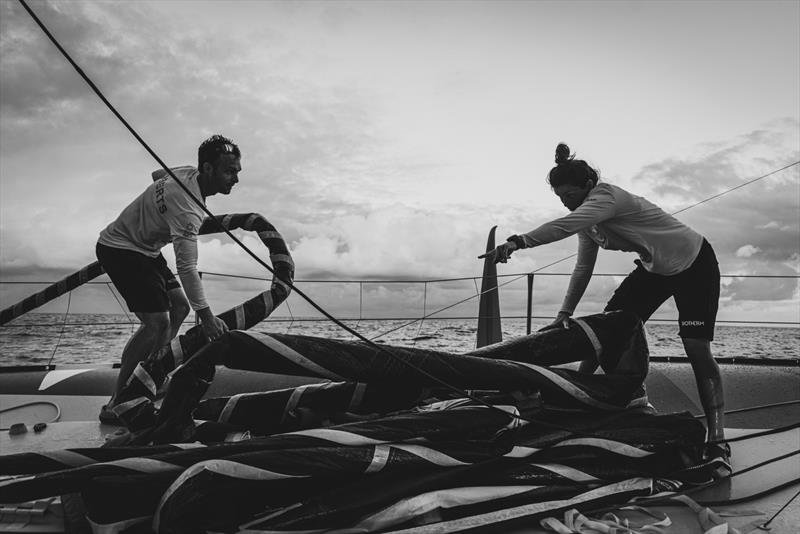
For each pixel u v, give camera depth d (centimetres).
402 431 242
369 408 292
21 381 502
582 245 341
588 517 248
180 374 262
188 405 262
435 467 239
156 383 291
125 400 288
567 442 268
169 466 219
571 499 248
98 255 336
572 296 346
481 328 577
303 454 222
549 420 286
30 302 386
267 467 213
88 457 227
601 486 258
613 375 295
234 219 372
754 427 409
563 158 326
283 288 341
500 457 250
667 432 279
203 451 227
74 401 459
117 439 294
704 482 288
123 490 208
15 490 203
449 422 250
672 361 561
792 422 415
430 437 243
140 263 332
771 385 487
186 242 297
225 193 323
